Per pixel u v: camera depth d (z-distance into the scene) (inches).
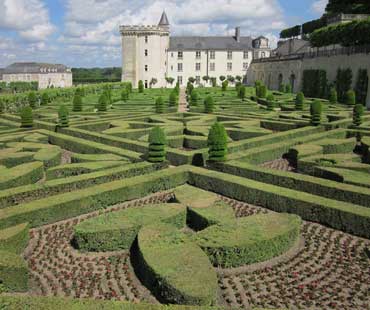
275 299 304.7
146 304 232.5
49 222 440.1
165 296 293.4
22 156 656.4
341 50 2005.4
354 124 968.3
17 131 960.9
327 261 365.1
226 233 372.5
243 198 516.7
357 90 1827.0
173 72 4099.4
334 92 1615.4
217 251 345.4
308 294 310.7
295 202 463.8
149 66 3924.7
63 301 235.9
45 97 1694.1
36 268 352.2
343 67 1980.8
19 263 314.8
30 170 563.8
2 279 304.0
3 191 477.1
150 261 318.3
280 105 1593.3
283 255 376.5
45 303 233.6
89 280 333.4
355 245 395.9
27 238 394.6
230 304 299.4
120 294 312.8
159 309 227.9
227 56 4084.6
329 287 322.0
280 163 719.1
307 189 520.1
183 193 512.4
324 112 1249.4
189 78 3981.3
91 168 585.3
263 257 360.8
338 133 860.0
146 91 2783.0
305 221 456.4
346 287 321.7
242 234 369.7
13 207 429.4
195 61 4084.6
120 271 347.6
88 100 1839.3
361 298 305.3
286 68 2883.9
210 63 4089.6
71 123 1024.2
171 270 304.5
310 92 2370.8
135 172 584.4
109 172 558.3
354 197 476.1
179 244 350.0
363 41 1887.3
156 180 542.9
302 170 647.1
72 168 590.2
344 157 657.6
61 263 362.3
